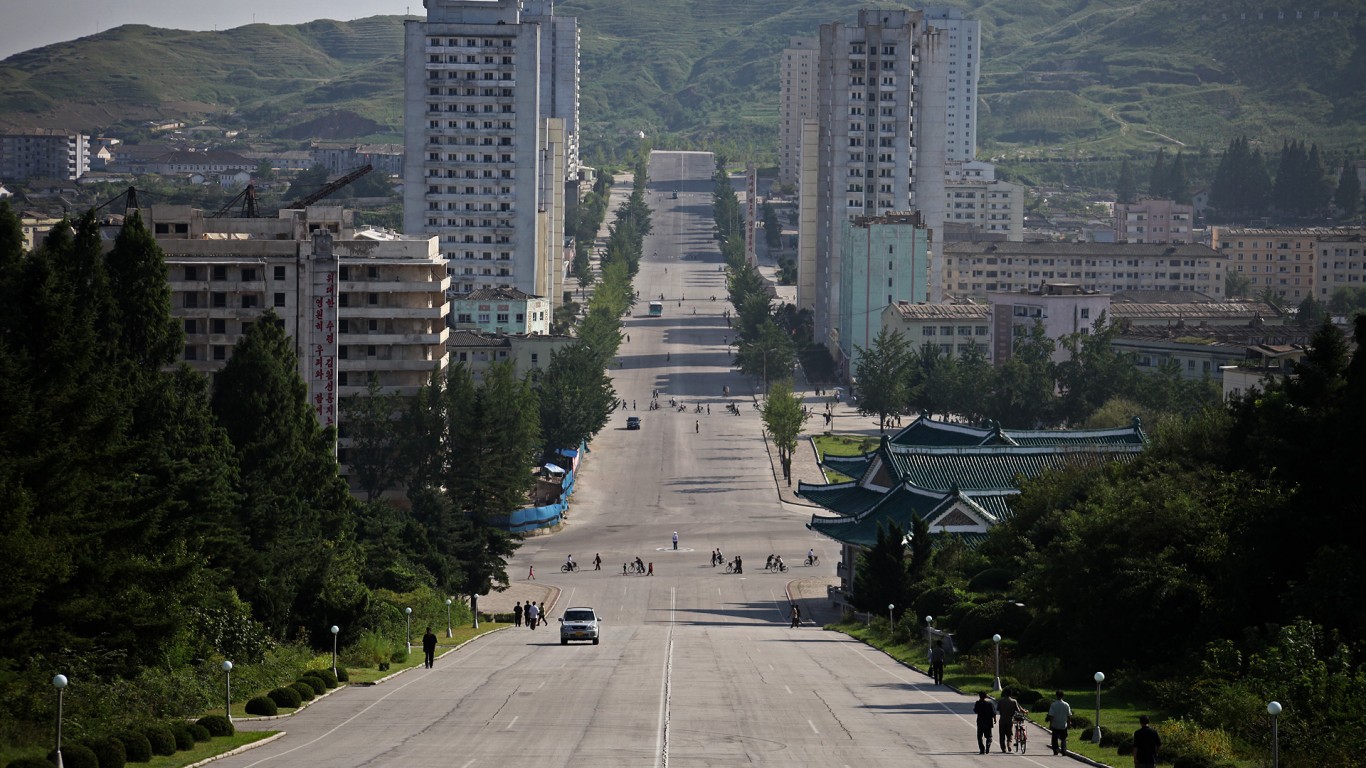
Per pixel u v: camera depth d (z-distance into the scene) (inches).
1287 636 5738.2
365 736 5418.3
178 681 6092.5
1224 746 5167.3
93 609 5925.2
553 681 6909.5
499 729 5516.7
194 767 4889.3
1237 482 7268.7
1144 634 6904.5
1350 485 6368.1
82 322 7819.9
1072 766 4970.5
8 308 7790.4
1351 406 6432.1
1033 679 7190.0
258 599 7721.5
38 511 6043.3
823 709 6077.8
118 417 6825.8
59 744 4653.1
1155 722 5861.2
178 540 7175.2
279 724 5762.8
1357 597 6023.6
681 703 6171.3
